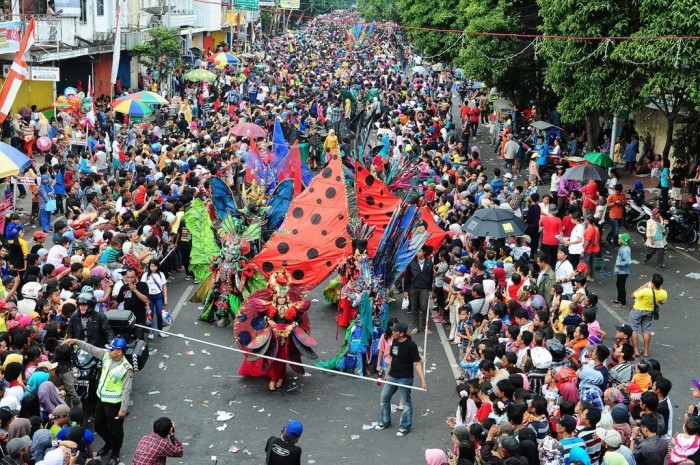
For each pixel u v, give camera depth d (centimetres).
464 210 2145
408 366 1301
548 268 1644
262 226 1842
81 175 2492
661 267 2250
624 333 1319
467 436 1011
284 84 5719
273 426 1334
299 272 1675
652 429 1055
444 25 4594
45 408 1112
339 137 3088
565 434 1037
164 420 1034
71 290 1441
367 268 1548
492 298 1547
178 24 5566
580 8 2391
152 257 1670
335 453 1249
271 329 1453
